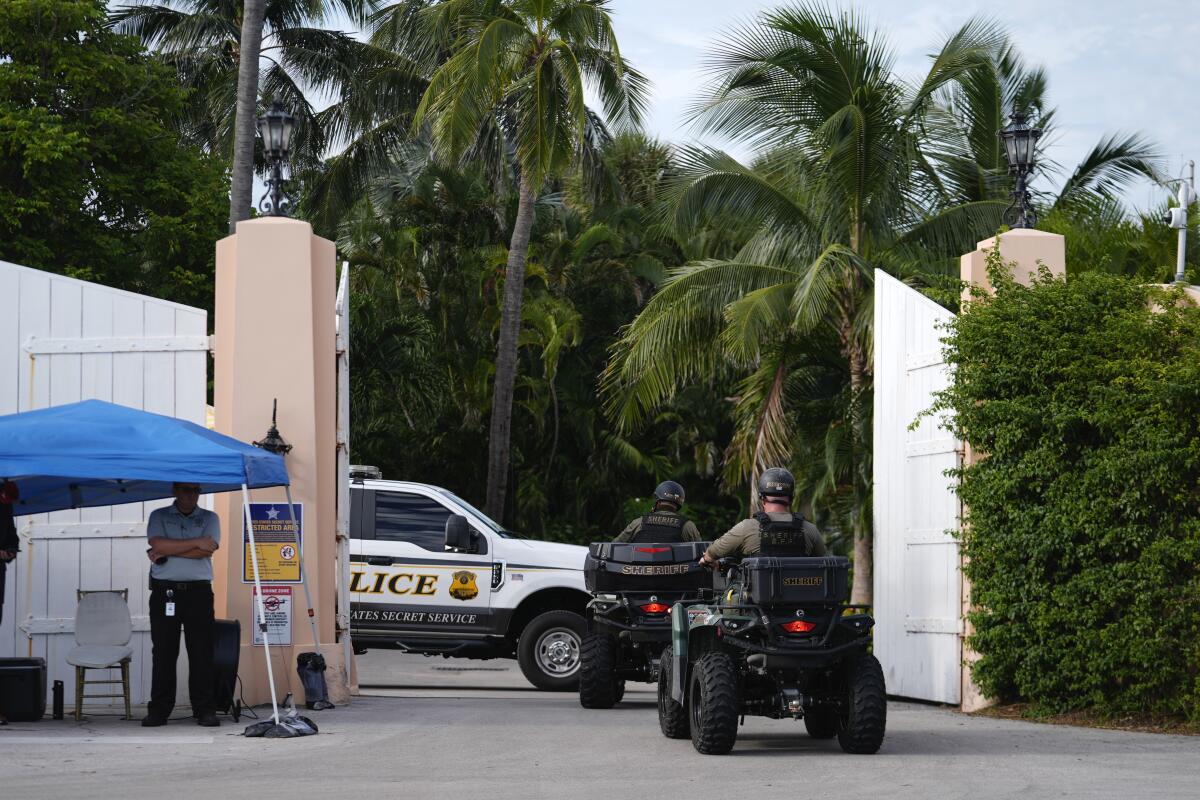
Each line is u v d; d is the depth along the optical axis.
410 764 11.31
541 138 33.28
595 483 44.53
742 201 27.03
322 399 16.27
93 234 35.12
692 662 12.92
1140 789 9.94
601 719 15.04
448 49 38.72
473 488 42.97
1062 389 15.07
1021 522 15.11
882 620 18.17
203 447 12.96
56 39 35.66
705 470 45.75
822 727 13.34
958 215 26.70
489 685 21.73
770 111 26.98
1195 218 28.70
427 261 42.78
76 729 13.62
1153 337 14.80
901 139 26.28
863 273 25.72
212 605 14.02
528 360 44.12
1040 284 15.87
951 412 16.34
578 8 33.72
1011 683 15.55
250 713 15.01
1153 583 14.15
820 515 30.64
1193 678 14.02
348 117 44.19
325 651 15.94
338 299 16.92
